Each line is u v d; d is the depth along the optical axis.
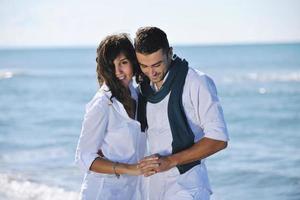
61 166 11.89
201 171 3.52
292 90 29.80
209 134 3.34
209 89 3.39
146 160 3.29
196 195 3.43
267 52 108.12
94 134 3.43
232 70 51.22
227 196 9.70
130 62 3.43
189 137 3.42
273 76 39.59
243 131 17.39
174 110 3.39
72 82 43.84
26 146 15.01
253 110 22.55
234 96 28.42
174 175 3.46
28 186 10.09
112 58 3.39
